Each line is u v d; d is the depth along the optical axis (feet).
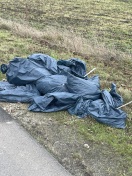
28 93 17.98
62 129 15.31
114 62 28.32
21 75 18.76
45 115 16.46
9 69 19.27
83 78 19.71
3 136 14.21
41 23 45.21
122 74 25.62
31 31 35.22
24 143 13.84
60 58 27.32
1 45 29.19
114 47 35.27
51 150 13.60
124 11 61.11
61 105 17.07
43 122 15.78
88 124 15.99
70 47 30.60
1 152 13.11
